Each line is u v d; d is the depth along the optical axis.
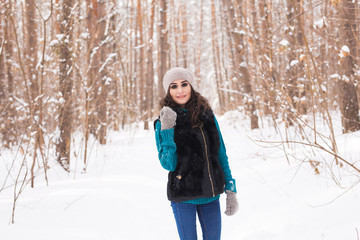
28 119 4.55
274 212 3.47
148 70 16.78
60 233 2.89
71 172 5.56
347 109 5.64
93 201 3.89
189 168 1.96
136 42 19.33
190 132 2.00
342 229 2.59
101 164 6.43
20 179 4.86
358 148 4.55
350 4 4.86
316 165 4.09
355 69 5.29
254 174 5.01
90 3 8.19
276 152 6.00
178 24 26.77
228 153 7.13
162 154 1.93
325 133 6.20
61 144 5.44
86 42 6.00
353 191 3.31
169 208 3.93
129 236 3.06
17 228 2.93
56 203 3.78
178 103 2.14
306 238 2.66
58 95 5.32
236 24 9.69
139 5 19.44
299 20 3.42
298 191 3.91
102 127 8.61
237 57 9.65
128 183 4.92
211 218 2.03
